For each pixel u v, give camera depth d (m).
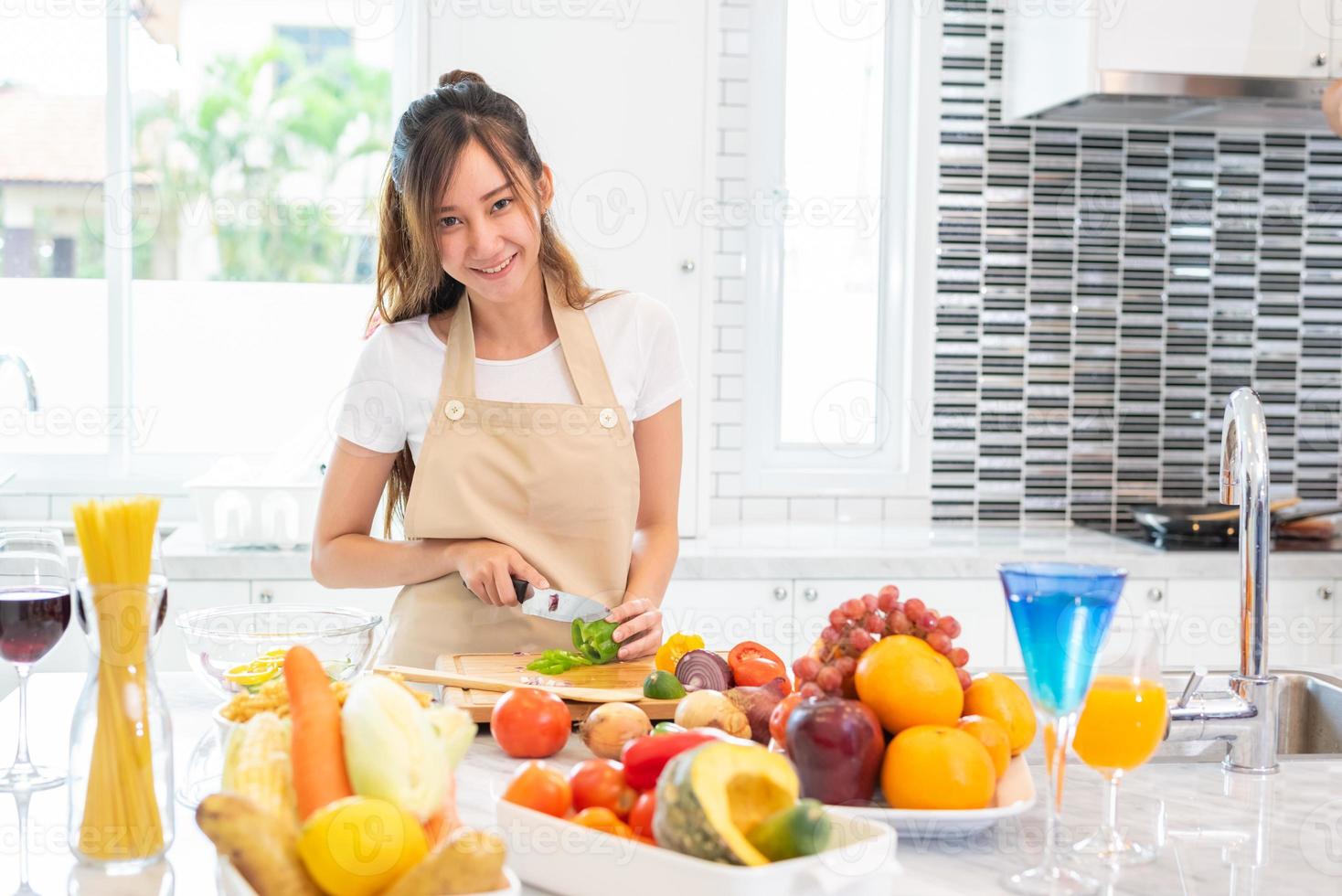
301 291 3.29
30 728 1.42
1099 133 3.35
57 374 3.20
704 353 2.89
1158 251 3.39
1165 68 2.86
